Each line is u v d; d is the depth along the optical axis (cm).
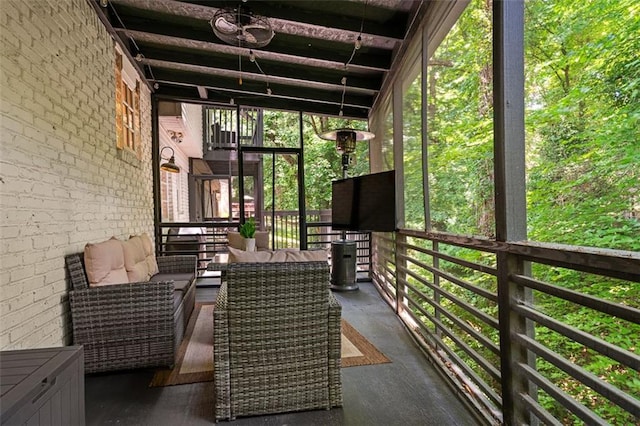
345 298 459
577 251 118
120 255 293
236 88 512
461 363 221
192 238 620
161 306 249
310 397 195
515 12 166
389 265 452
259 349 190
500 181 167
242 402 189
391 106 444
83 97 282
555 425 136
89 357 238
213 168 903
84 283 246
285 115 793
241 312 188
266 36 312
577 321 156
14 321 187
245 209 628
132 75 437
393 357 266
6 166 182
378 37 344
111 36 350
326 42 382
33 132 208
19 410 95
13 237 187
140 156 461
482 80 264
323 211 656
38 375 110
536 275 173
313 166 907
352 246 504
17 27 194
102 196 320
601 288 145
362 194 428
